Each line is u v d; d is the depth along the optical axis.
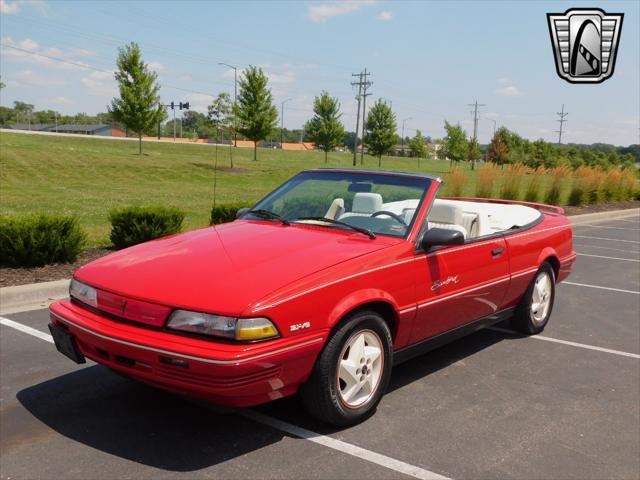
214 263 3.44
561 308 7.30
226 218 10.62
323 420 3.55
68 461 3.15
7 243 7.48
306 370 3.28
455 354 5.28
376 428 3.68
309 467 3.17
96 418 3.67
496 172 18.31
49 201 18.75
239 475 3.06
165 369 3.04
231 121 38.88
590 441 3.65
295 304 3.15
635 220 20.41
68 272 7.44
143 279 3.32
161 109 44.16
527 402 4.23
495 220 5.62
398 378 4.62
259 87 43.69
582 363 5.18
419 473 3.17
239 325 2.96
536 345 5.64
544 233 5.71
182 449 3.31
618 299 7.95
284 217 4.43
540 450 3.50
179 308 3.07
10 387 4.14
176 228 9.70
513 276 5.12
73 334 3.45
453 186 17.25
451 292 4.31
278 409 3.87
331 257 3.56
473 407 4.09
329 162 66.00
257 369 2.98
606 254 12.22
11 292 6.34
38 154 37.03
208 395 3.01
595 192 23.56
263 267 3.37
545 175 20.80
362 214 4.29
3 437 3.41
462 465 3.28
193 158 49.03
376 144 60.06
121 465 3.12
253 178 35.91
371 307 3.75
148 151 54.72
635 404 4.29
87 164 34.94
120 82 42.88
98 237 10.74
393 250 3.83
